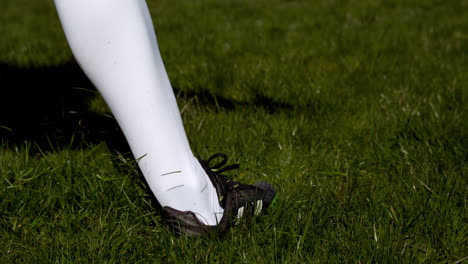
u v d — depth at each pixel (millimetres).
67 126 2088
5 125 2156
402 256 1219
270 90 2643
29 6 6625
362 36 3988
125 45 1120
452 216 1372
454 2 5922
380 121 2143
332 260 1233
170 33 4285
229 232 1342
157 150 1208
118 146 1871
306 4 6086
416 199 1473
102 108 2361
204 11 5691
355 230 1323
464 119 2119
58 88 2703
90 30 1095
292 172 1683
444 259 1246
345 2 6152
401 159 1791
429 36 3975
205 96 2545
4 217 1459
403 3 5941
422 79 2766
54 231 1373
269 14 5367
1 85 2750
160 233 1352
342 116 2223
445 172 1633
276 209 1448
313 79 2822
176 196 1262
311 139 1989
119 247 1307
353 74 2918
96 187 1555
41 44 3730
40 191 1541
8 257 1246
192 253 1249
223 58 3406
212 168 1502
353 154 1852
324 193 1539
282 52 3535
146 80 1153
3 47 3744
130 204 1457
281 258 1243
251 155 1826
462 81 2699
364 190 1546
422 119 2135
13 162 1746
